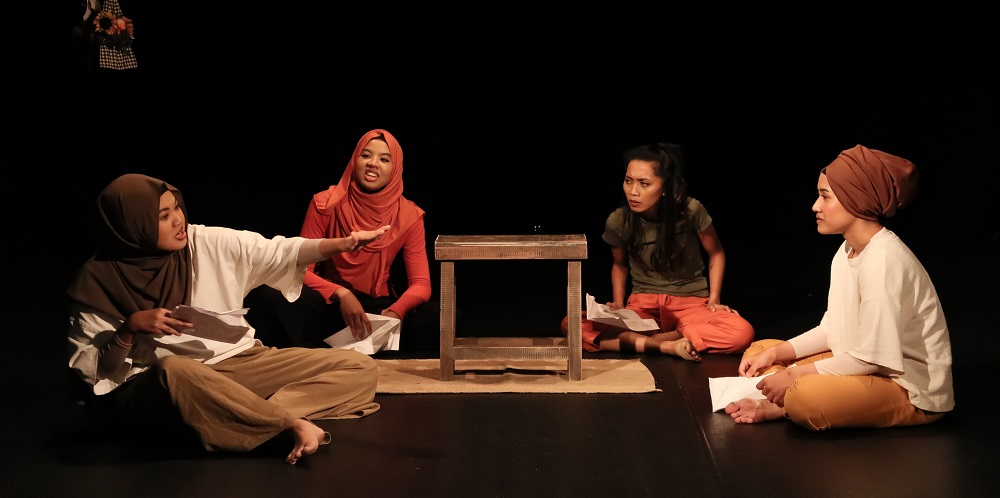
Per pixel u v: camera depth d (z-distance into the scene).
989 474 2.88
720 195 8.32
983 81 7.21
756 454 3.06
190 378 2.99
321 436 3.05
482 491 2.79
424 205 8.55
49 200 7.47
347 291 4.16
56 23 7.45
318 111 9.12
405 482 2.86
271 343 4.32
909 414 3.23
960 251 6.33
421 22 9.05
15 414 3.46
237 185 8.61
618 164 9.09
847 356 3.21
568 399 3.63
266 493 2.78
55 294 5.39
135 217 3.01
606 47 9.01
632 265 4.66
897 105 8.24
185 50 8.80
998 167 6.88
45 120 7.57
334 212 4.46
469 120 9.18
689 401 3.60
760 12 8.65
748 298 5.46
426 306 4.44
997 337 4.39
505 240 3.89
